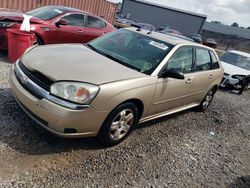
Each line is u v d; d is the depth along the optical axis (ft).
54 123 10.66
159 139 15.33
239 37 236.02
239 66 36.47
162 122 17.88
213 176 13.30
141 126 16.25
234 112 25.30
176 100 16.39
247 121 23.82
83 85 10.82
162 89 14.20
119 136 13.09
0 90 15.76
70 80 10.85
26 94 11.27
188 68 16.84
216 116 22.43
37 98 10.94
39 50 13.70
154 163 12.86
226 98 29.58
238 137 19.43
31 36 21.27
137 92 12.51
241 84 32.96
